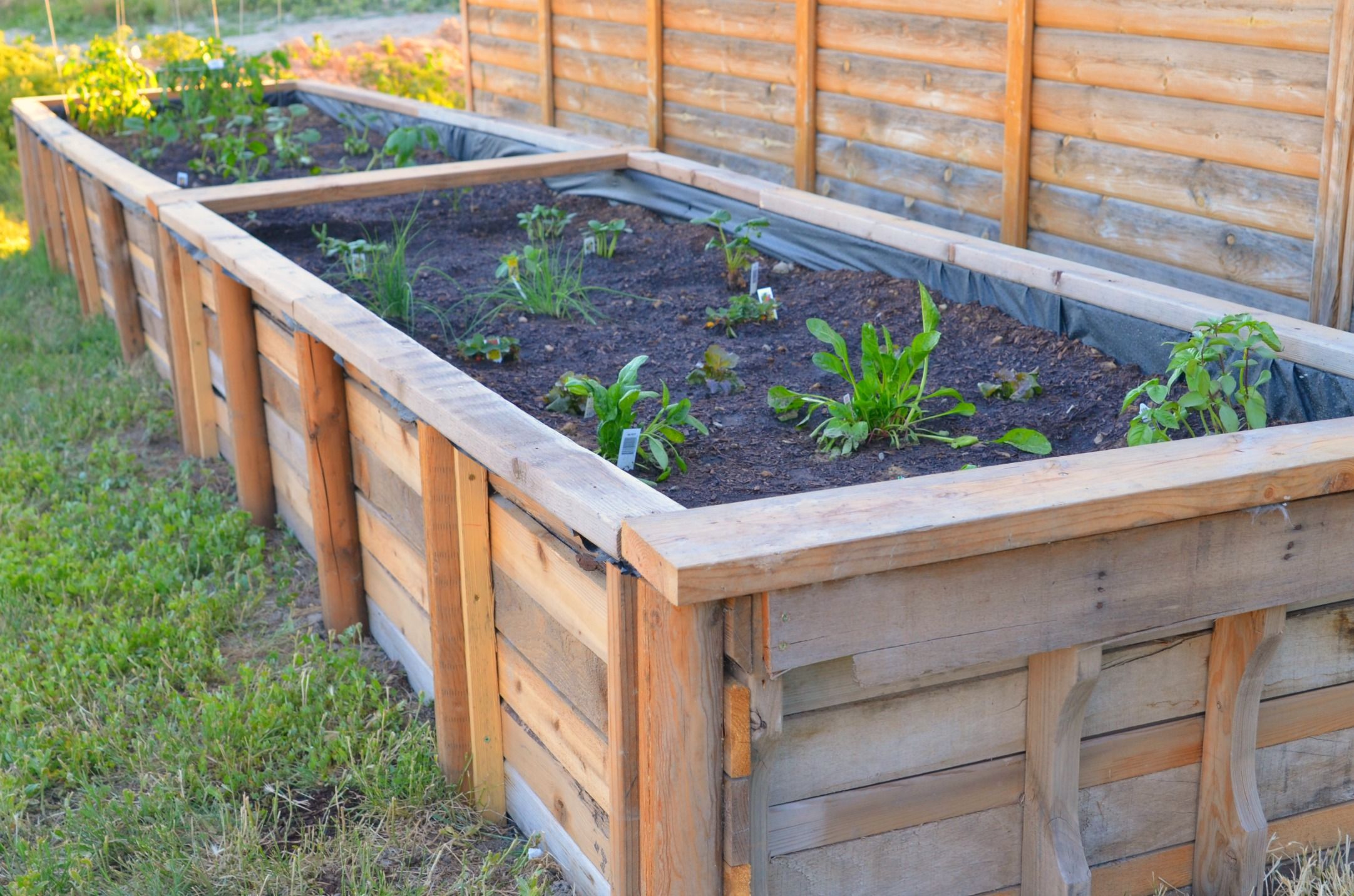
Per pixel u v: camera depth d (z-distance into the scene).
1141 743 2.45
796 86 5.41
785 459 3.01
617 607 2.12
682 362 3.83
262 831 2.94
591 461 2.38
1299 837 2.65
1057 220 4.34
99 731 3.27
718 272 4.88
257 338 4.54
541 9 7.29
